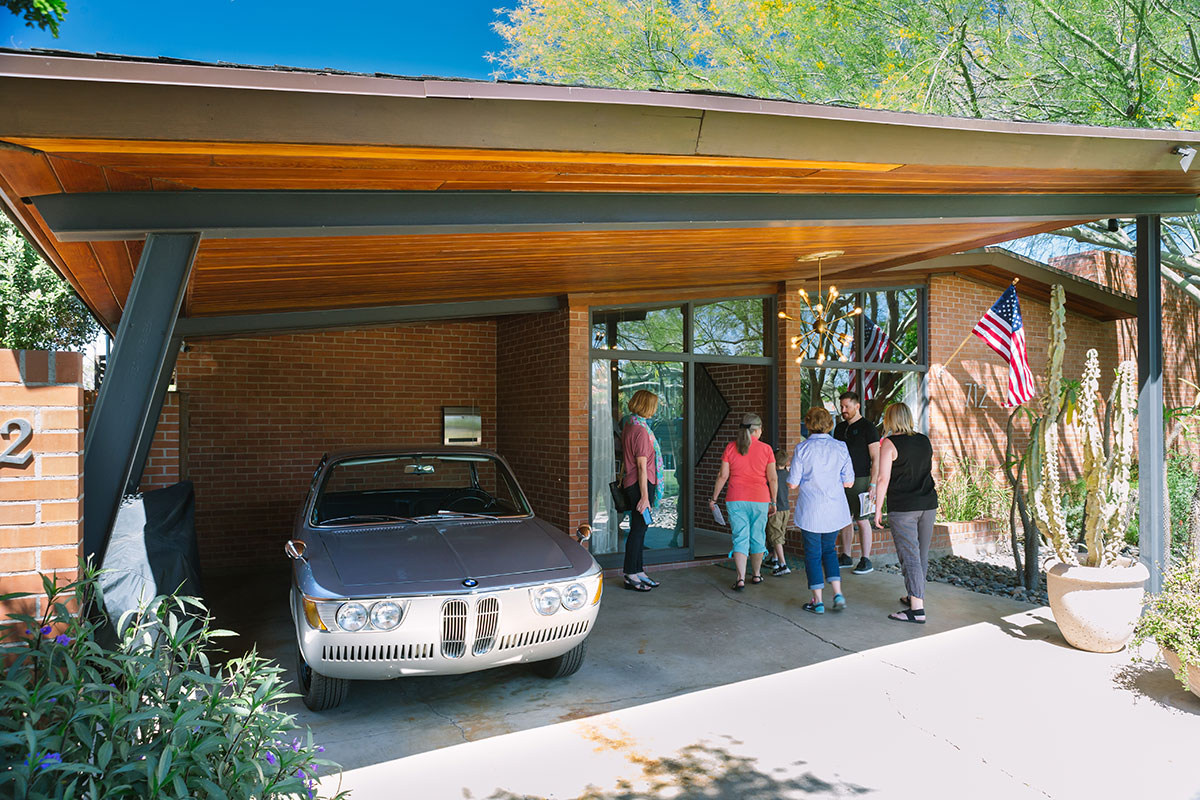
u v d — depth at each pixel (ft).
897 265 29.48
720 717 15.67
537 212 13.75
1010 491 37.60
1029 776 13.08
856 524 32.22
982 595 25.94
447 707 16.35
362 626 14.61
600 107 10.61
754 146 12.19
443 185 12.62
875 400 35.99
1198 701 16.24
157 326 11.43
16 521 9.13
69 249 14.87
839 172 14.56
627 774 13.29
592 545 30.55
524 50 66.13
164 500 21.34
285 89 8.78
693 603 24.77
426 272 20.33
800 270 30.04
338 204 12.26
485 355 36.32
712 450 35.32
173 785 7.57
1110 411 31.68
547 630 15.84
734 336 33.22
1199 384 46.88
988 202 18.93
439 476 21.94
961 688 17.13
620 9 58.39
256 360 31.81
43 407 9.28
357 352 33.65
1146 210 20.85
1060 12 43.83
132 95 8.39
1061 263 47.39
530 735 14.90
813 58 53.26
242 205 11.67
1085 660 18.95
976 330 30.35
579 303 29.81
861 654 19.60
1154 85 42.01
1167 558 21.02
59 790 6.94
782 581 27.99
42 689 7.63
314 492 20.65
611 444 31.12
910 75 46.88
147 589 13.23
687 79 58.39
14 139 8.56
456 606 15.01
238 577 29.60
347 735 14.97
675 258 22.88
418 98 9.57
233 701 8.70
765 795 12.55
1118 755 13.84
